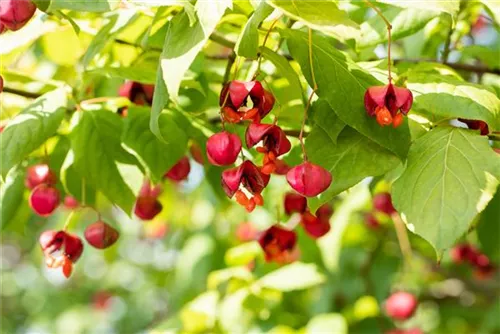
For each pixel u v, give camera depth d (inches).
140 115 22.7
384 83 20.8
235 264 30.2
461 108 20.3
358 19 24.4
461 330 35.7
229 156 20.1
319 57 20.3
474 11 25.4
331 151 20.3
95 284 63.7
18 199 24.3
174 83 19.2
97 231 23.6
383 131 20.0
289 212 24.3
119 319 60.9
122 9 23.0
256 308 29.2
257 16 19.5
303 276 28.7
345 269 34.1
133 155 22.7
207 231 39.2
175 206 43.1
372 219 33.0
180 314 30.0
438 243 19.2
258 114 19.9
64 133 24.8
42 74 30.5
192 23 19.2
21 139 21.6
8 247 67.0
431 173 19.7
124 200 22.5
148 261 56.6
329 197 20.0
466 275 35.8
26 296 67.1
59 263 22.8
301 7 19.0
